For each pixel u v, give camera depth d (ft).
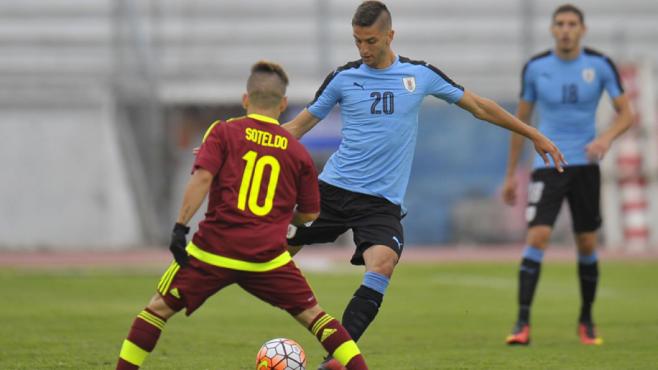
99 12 279.49
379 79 75.72
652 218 252.62
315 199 65.46
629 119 100.32
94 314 124.47
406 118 75.51
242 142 62.85
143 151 260.42
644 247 251.60
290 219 64.28
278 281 63.05
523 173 260.62
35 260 223.30
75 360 84.64
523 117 104.73
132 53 274.98
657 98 272.51
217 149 62.18
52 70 274.36
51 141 255.50
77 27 278.67
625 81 252.42
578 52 101.40
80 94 258.16
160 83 265.34
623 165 252.21
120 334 103.91
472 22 292.40
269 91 63.98
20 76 270.67
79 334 103.81
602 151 97.40
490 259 229.86
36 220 252.42
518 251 250.16
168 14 285.64
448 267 209.97
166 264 213.05
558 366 82.53
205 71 279.28
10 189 252.83
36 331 106.32
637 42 290.15
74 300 144.36
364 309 71.51
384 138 75.25
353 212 75.77
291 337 104.01
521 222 260.21
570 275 194.39
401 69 75.77
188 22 286.46
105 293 155.53
